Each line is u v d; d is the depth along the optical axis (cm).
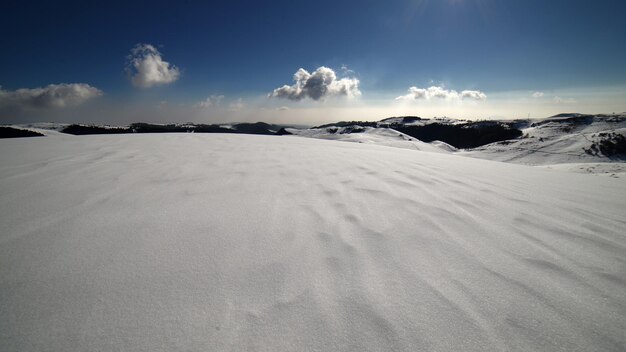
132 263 159
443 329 119
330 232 212
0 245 172
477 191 342
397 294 140
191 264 161
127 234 195
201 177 365
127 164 433
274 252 179
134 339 109
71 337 108
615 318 127
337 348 108
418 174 425
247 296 135
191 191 303
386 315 126
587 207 291
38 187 298
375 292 142
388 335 115
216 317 121
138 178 349
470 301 137
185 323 117
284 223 225
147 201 265
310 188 328
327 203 277
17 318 116
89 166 410
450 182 383
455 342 112
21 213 225
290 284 146
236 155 560
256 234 203
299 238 200
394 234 212
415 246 194
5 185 301
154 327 115
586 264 175
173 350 104
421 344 111
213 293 137
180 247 180
